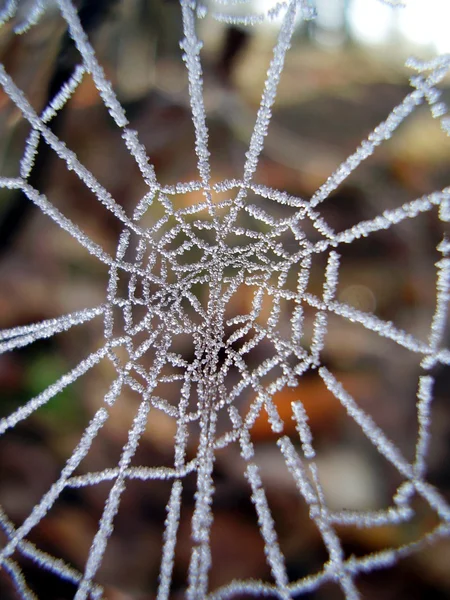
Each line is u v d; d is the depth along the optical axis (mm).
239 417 94
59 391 97
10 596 76
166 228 111
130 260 109
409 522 85
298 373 96
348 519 86
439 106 78
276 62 80
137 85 134
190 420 92
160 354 95
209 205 92
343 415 98
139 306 105
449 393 99
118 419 97
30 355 101
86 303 108
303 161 138
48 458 92
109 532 83
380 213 128
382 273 116
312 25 163
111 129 128
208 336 97
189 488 89
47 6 86
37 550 82
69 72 96
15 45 92
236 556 84
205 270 100
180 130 135
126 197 121
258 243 96
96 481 87
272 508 89
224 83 146
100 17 110
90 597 78
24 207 107
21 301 108
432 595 79
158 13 124
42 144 102
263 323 102
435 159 140
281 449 93
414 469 87
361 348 106
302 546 85
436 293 114
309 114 154
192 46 81
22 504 87
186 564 82
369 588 79
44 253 112
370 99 164
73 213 116
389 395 100
